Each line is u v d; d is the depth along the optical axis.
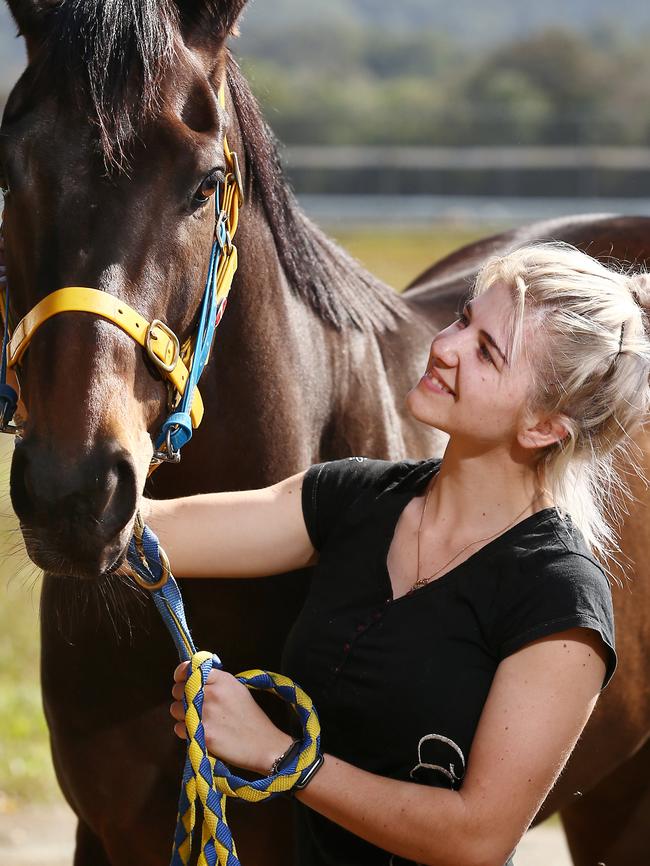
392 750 2.39
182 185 2.54
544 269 2.42
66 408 2.35
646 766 3.98
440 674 2.35
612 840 4.14
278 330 3.05
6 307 2.71
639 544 3.57
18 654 7.57
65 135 2.48
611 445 2.45
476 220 34.03
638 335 2.43
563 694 2.26
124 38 2.51
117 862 3.22
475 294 2.54
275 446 3.02
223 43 2.81
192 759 2.25
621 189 36.06
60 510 2.29
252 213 3.02
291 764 2.28
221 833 2.25
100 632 3.01
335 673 2.45
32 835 5.69
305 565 2.73
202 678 2.29
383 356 3.49
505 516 2.45
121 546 2.38
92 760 3.11
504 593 2.34
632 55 76.06
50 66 2.52
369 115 53.31
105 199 2.48
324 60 138.88
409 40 143.50
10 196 2.55
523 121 47.88
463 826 2.24
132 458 2.38
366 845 2.48
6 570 8.85
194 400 2.76
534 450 2.45
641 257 4.23
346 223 33.88
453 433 2.45
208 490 3.03
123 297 2.46
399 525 2.55
